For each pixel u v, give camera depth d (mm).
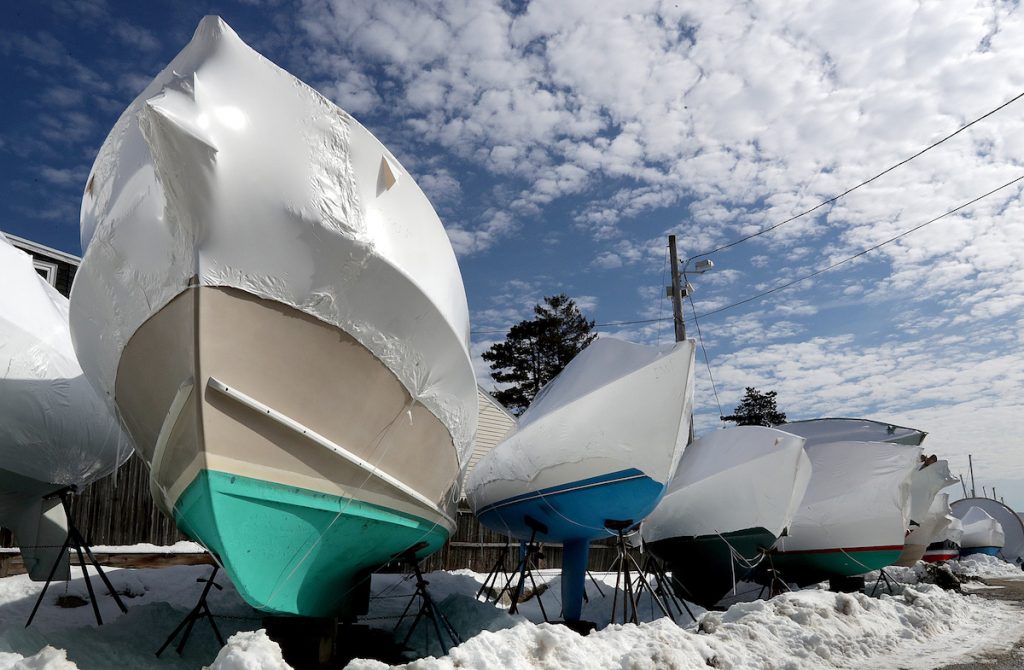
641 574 8281
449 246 5695
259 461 4559
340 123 4688
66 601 6293
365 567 5977
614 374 8117
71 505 8766
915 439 14914
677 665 5145
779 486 10125
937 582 14656
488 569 13148
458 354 5535
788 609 7688
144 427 4863
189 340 4219
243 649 3768
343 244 4508
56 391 6059
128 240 4438
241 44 4402
